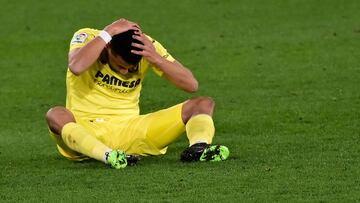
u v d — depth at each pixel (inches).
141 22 2171.5
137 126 1019.3
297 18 2140.7
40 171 989.8
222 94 1546.5
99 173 944.3
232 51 1878.7
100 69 1016.9
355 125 1248.2
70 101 1040.2
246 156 1027.3
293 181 876.0
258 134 1224.8
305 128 1250.0
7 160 1095.0
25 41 2050.9
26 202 829.8
